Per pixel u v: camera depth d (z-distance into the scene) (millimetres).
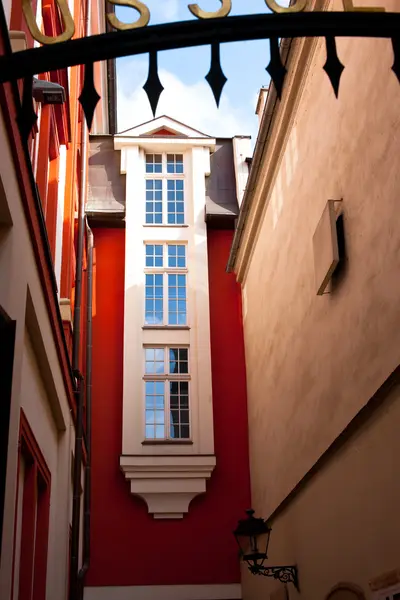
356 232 9711
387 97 8609
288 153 13836
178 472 16891
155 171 20078
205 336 18172
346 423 10008
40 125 10609
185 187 19891
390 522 8102
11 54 3471
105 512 16750
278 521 13898
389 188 8516
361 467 9086
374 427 8594
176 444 17109
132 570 16391
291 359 13406
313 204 11984
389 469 8141
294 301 13227
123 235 19312
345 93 10312
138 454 16891
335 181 10727
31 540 8633
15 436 6109
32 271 7340
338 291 10492
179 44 3539
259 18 3502
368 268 9203
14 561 7855
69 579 12047
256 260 17047
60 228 12766
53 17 10227
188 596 16297
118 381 17781
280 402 14289
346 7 3580
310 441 11961
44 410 9852
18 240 6391
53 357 9547
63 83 12008
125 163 19766
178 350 18156
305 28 3525
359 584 9156
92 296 18234
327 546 10547
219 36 3525
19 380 6422
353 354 9758
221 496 17094
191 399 17609
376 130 8984
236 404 17906
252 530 12586
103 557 16438
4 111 5387
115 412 17500
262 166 15477
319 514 10992
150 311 18516
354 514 9344
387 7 8633
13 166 5965
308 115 12391
